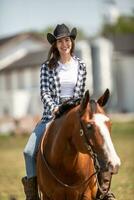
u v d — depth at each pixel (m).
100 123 7.32
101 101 7.75
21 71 56.38
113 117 48.81
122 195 13.95
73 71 8.51
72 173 8.03
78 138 7.65
